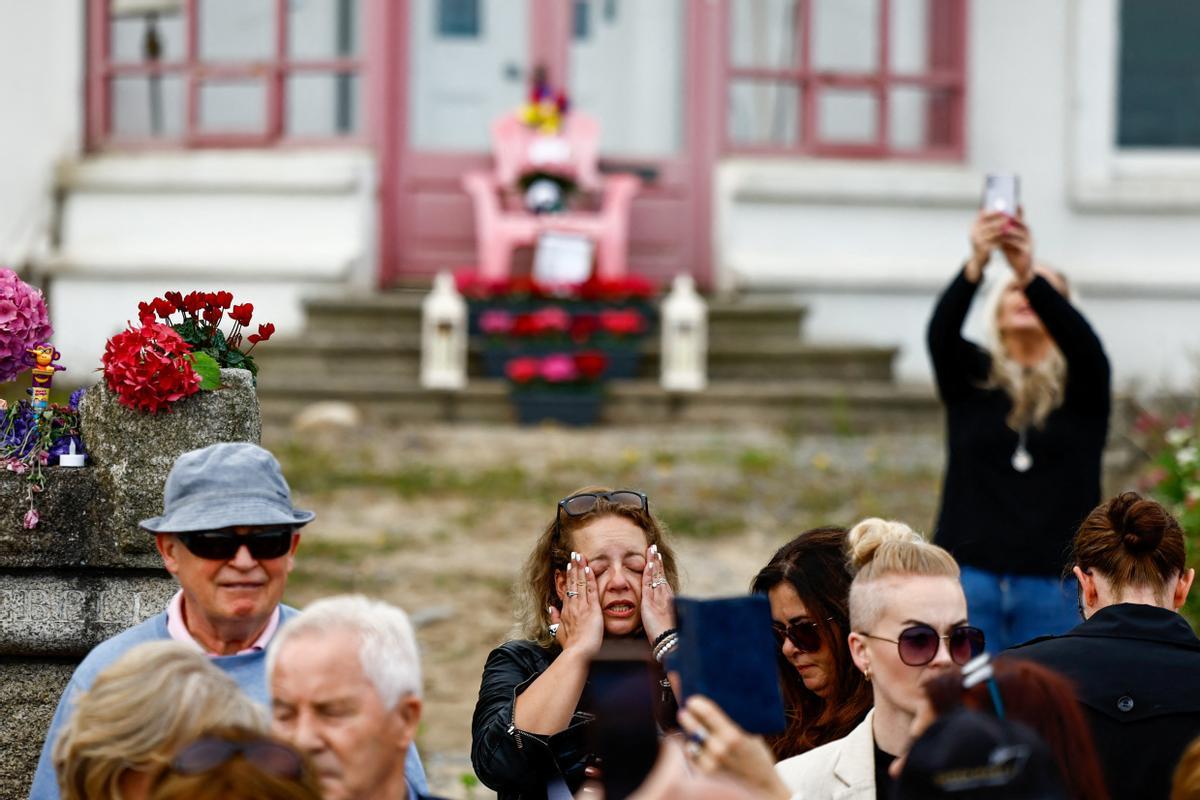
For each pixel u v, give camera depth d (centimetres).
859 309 1923
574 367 1717
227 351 649
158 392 608
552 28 1994
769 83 1988
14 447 637
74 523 624
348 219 1897
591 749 535
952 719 349
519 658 595
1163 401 1841
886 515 1389
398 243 1981
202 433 614
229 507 518
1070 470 756
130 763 399
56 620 628
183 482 524
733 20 1984
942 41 1981
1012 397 763
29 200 1922
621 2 1997
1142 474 1443
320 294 1864
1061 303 747
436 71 1988
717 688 396
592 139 1923
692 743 393
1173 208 1964
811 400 1747
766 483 1490
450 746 934
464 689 1037
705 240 1988
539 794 549
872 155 1973
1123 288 1944
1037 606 749
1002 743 340
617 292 1794
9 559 624
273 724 420
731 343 1831
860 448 1642
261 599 524
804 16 1967
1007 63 1973
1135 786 522
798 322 1877
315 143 1941
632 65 1997
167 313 641
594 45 2000
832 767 492
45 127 1938
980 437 762
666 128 1997
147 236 1911
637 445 1631
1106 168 1973
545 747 544
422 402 1733
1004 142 1978
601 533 575
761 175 1923
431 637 1123
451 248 1984
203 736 378
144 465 615
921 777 343
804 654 567
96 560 625
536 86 1912
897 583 484
